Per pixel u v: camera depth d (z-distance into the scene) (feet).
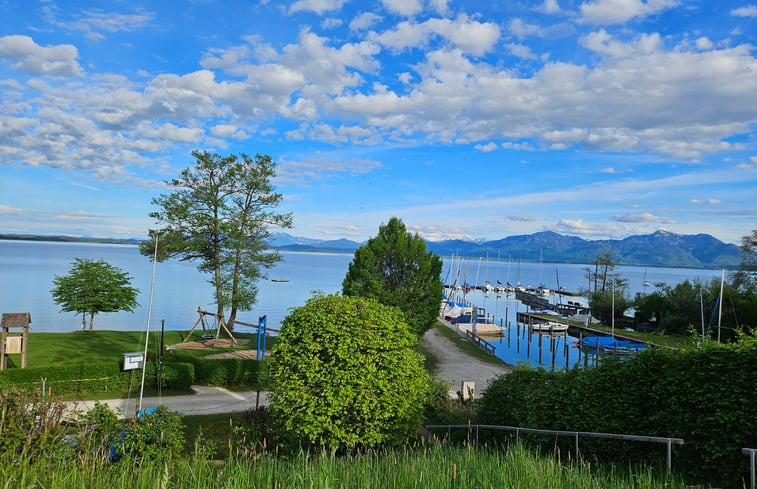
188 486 23.02
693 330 37.55
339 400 37.78
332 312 41.68
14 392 29.89
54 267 431.43
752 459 22.89
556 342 193.26
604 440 34.88
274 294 297.33
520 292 382.22
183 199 128.16
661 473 27.40
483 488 22.29
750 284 179.93
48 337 118.83
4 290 252.21
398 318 44.52
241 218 132.46
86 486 23.00
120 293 133.08
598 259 301.84
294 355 40.16
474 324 187.11
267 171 134.41
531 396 42.52
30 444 27.20
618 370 35.50
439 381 68.03
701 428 29.37
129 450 33.45
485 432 47.60
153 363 83.51
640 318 206.39
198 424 61.16
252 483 22.80
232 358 94.79
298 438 39.40
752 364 27.84
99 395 76.02
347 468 25.25
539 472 24.86
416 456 28.55
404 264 107.04
